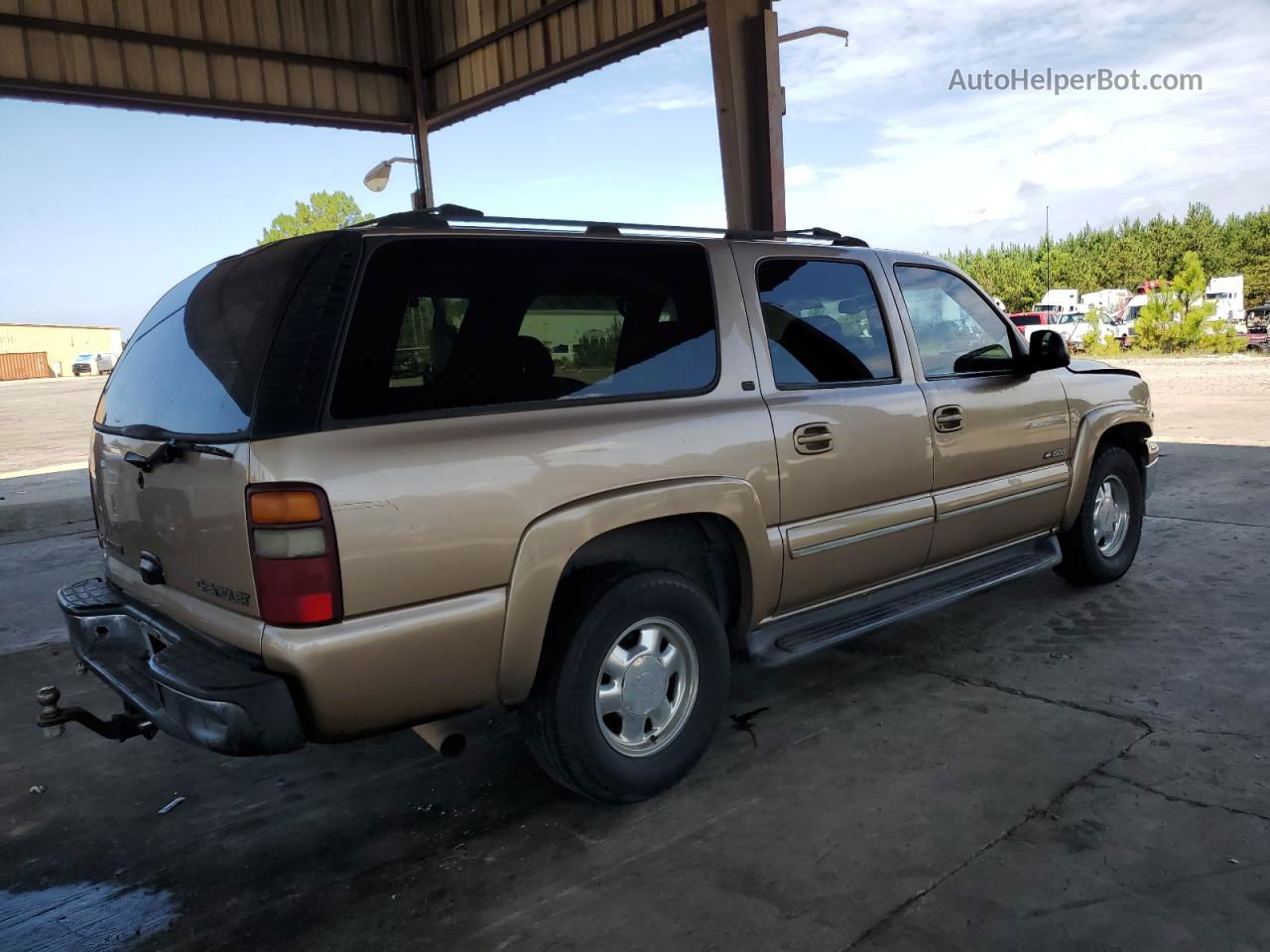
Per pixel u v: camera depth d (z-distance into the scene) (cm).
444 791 305
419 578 234
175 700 233
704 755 320
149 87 1016
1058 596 479
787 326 334
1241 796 271
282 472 217
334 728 230
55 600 570
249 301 252
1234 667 372
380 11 1207
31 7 927
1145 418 493
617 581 275
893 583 376
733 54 823
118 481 284
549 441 259
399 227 256
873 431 347
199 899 249
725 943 217
